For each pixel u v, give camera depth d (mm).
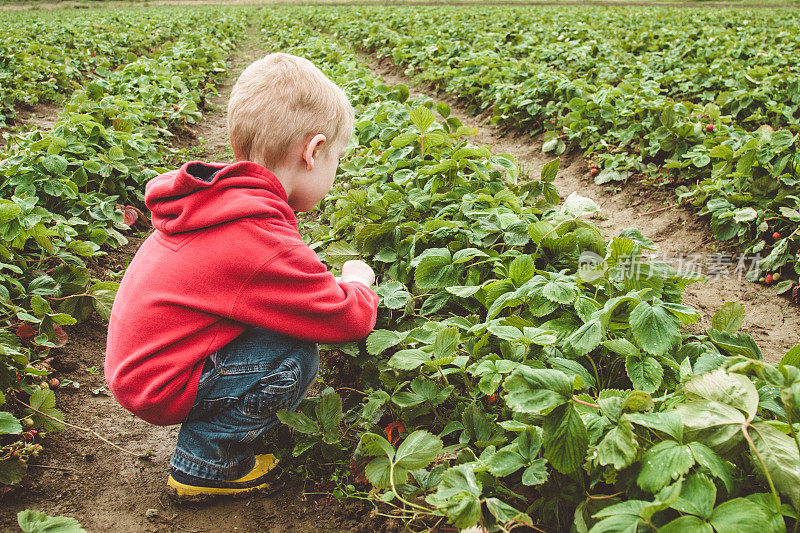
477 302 2580
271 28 19391
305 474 1938
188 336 1594
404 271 2801
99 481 1899
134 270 1685
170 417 1650
